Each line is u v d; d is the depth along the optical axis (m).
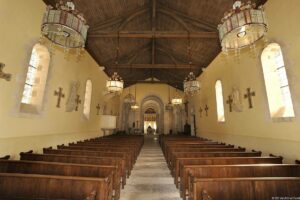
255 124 6.55
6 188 2.48
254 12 3.63
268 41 5.71
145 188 5.04
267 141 5.88
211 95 11.56
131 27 10.31
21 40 5.02
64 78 7.58
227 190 2.52
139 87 21.52
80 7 7.18
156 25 10.96
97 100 12.22
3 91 4.50
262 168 3.48
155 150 12.52
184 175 3.44
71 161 4.32
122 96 21.03
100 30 9.12
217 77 10.45
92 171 3.32
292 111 5.33
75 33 4.30
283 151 5.15
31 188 2.47
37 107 6.10
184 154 5.30
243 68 7.38
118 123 20.17
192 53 11.70
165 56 14.25
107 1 7.84
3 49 4.43
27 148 5.40
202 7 7.94
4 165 3.42
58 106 7.16
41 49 6.23
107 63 12.61
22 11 5.04
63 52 7.41
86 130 10.35
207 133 12.27
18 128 5.05
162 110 21.89
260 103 6.29
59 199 2.43
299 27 4.58
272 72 5.98
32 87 6.19
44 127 6.28
